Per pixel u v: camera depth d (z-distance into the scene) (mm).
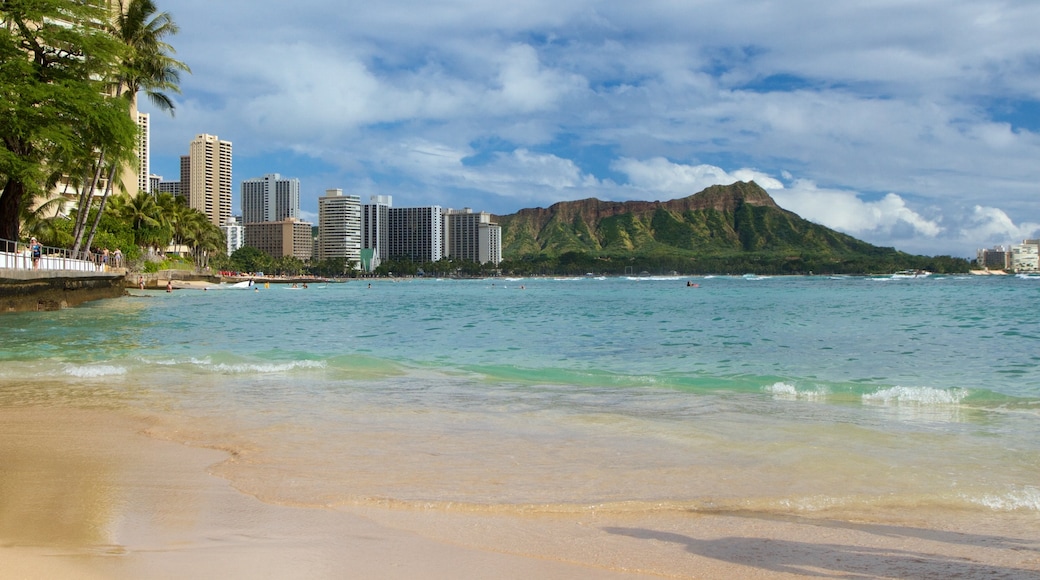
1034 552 5660
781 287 155625
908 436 9977
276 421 10922
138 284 94000
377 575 4922
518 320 42031
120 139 39000
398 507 6703
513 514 6551
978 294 98812
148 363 18078
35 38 39250
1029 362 20531
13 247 44562
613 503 6871
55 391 13812
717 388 15148
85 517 6184
